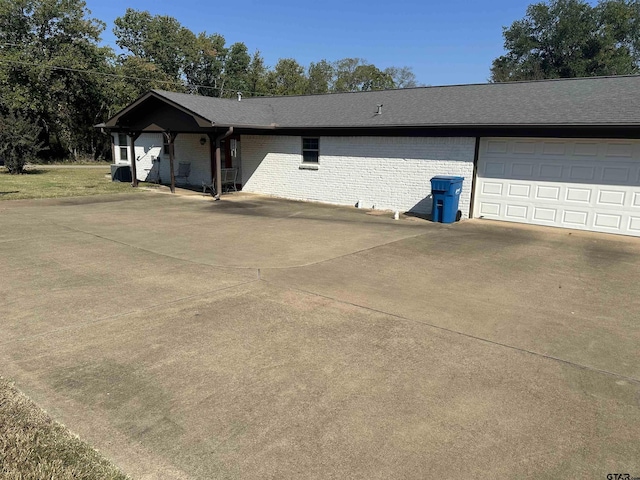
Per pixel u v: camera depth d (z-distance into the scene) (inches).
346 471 109.5
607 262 314.8
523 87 540.7
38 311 207.3
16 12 1350.9
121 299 224.8
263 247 341.7
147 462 110.9
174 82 1824.6
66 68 1330.0
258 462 112.0
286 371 157.1
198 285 248.7
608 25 1820.9
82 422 126.0
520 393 145.7
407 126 498.3
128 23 1966.0
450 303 228.1
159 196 633.0
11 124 935.7
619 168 400.8
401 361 165.8
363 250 338.3
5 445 114.6
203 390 143.9
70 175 946.1
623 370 161.9
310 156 619.5
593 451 118.6
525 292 247.8
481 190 479.2
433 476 108.3
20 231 383.2
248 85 2261.3
